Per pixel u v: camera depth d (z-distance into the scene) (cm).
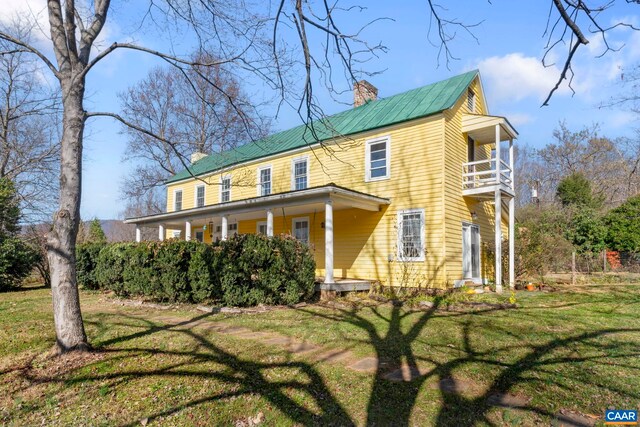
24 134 1958
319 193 1146
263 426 345
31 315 897
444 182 1207
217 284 966
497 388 420
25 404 404
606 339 627
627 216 2034
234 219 1881
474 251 1448
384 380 444
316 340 628
